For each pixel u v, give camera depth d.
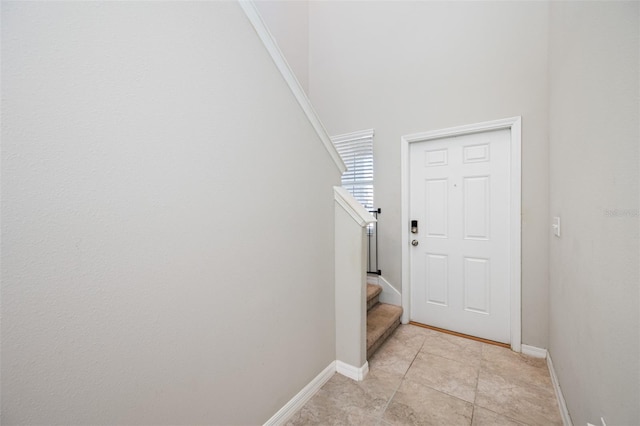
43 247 0.64
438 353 2.12
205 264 1.02
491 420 1.45
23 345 0.61
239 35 1.15
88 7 0.70
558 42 1.62
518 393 1.65
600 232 0.96
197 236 0.99
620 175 0.82
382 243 2.81
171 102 0.90
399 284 2.72
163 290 0.89
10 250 0.59
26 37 0.60
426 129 2.52
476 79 2.27
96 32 0.72
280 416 1.40
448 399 1.61
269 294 1.33
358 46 2.94
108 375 0.76
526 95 2.07
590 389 1.04
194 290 0.99
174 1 0.91
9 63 0.58
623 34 0.81
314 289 1.66
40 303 0.64
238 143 1.15
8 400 0.60
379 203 2.82
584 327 1.12
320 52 3.27
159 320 0.88
